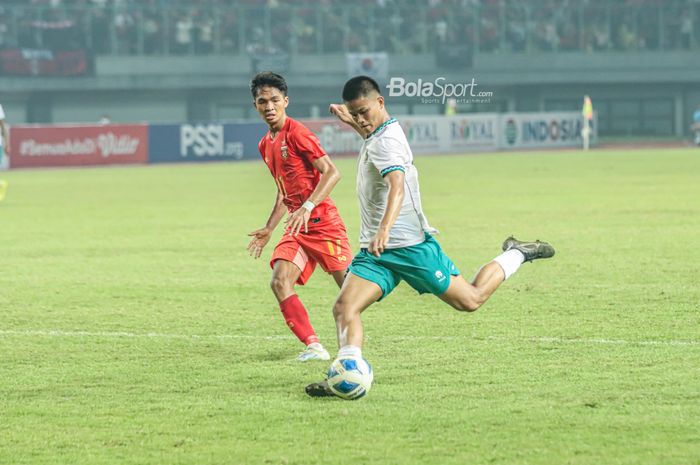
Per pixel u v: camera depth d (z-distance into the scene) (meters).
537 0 154.75
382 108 16.95
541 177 78.88
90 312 26.59
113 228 48.66
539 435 14.99
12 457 14.48
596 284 29.31
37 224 51.16
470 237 41.78
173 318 25.58
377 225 17.27
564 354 20.42
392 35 152.38
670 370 18.89
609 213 50.41
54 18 143.62
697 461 13.74
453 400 17.03
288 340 22.67
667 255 35.19
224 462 14.10
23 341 22.89
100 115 149.38
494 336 22.41
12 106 145.12
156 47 147.25
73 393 18.09
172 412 16.69
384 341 22.05
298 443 14.87
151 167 111.75
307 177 20.89
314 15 150.75
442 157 117.25
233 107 154.12
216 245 41.34
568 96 160.00
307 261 21.05
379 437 15.07
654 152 122.88
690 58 158.25
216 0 149.50
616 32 157.12
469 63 154.12
